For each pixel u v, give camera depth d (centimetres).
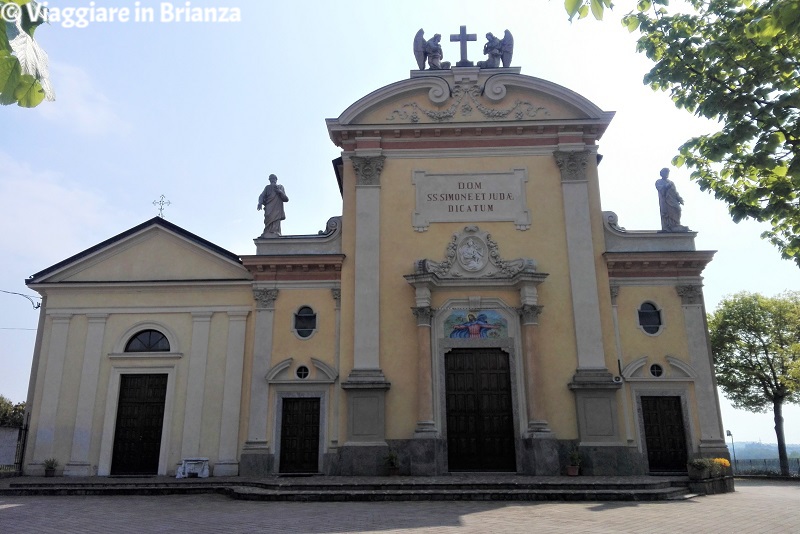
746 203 926
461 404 1878
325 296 2005
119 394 1998
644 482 1469
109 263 2111
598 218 2016
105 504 1383
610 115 2052
